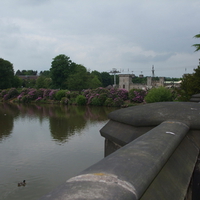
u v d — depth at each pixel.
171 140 1.21
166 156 1.03
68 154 11.05
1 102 47.78
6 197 6.85
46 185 7.69
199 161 1.56
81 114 27.58
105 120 22.48
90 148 12.09
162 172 1.07
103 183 0.69
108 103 38.06
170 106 1.97
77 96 42.00
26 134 15.76
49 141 13.73
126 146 1.10
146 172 0.82
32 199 6.69
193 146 1.56
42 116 25.66
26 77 126.00
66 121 21.81
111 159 0.89
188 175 1.23
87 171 0.79
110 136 1.87
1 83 64.88
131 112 1.87
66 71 61.12
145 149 1.02
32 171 8.92
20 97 47.78
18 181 7.98
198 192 1.54
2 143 13.25
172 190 1.01
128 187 0.70
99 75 94.38
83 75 53.41
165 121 1.64
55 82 63.88
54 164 9.70
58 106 38.72
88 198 0.58
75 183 0.70
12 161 10.07
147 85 59.56
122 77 64.19
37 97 47.81
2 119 23.25
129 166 0.82
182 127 1.51
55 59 62.81
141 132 1.69
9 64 67.00
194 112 1.79
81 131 16.75
